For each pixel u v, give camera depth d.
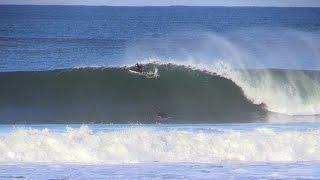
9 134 49.91
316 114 79.62
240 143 48.69
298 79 82.56
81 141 48.31
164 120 74.19
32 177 40.03
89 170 42.59
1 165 44.38
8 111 79.88
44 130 51.06
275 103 81.38
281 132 51.44
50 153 47.22
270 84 83.44
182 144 48.44
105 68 83.44
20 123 72.12
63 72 83.31
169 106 81.88
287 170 42.47
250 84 83.12
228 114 79.06
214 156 47.47
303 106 80.62
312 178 39.69
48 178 39.75
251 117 76.44
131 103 82.31
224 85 83.56
